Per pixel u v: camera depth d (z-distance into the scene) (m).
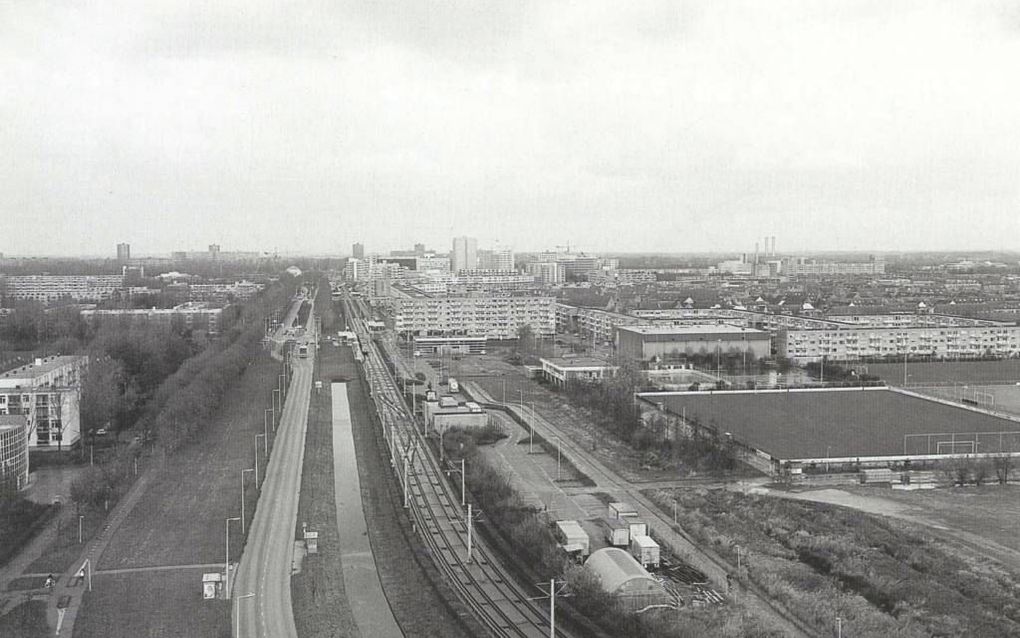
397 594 174.12
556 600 168.38
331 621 159.88
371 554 198.50
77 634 151.75
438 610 165.75
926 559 184.00
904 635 149.12
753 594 170.62
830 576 178.00
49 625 155.25
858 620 155.62
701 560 189.12
